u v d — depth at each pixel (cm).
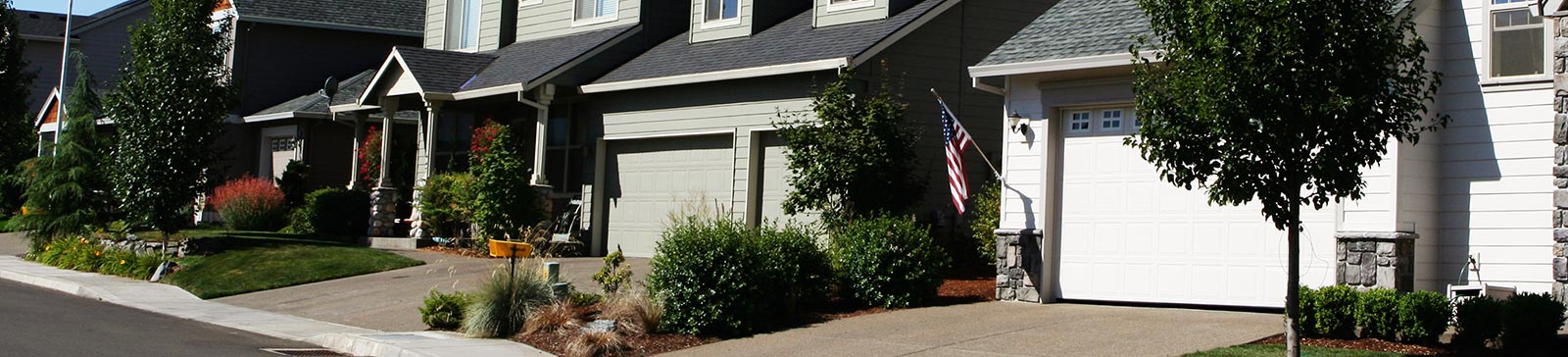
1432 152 1355
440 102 2419
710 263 1385
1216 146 939
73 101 2436
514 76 2312
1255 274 1389
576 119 2370
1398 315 1145
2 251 2548
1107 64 1420
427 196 2369
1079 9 1619
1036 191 1538
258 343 1354
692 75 2062
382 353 1303
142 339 1314
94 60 4234
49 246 2320
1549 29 1292
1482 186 1331
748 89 2023
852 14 2064
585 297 1511
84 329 1380
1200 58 948
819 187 1752
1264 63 919
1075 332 1264
